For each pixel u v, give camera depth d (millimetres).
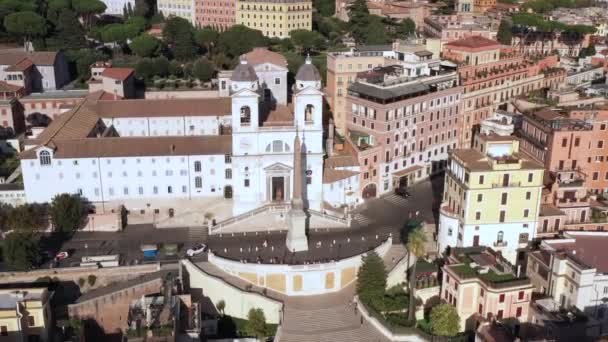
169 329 119688
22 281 150875
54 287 151125
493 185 154000
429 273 156375
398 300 146125
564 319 131875
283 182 181500
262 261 155125
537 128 187125
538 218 159500
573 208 169000
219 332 145125
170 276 150500
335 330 141500
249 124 174750
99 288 152750
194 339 128500
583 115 183750
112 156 176125
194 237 172250
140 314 128125
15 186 179625
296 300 150750
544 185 176250
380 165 198875
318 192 183125
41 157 173500
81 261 158375
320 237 170625
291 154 178375
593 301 137375
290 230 161625
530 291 138500
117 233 174875
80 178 176750
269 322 148375
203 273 150750
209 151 180250
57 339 137625
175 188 181750
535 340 124500
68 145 177375
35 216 168750
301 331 141000
